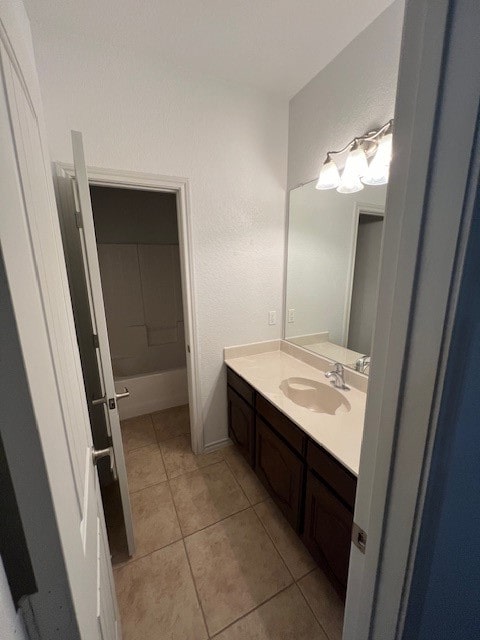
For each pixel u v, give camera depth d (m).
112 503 1.67
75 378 0.78
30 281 0.36
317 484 1.14
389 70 1.20
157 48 1.37
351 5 1.15
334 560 1.09
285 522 1.53
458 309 0.37
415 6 0.35
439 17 0.31
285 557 1.34
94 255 1.07
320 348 1.87
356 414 1.27
